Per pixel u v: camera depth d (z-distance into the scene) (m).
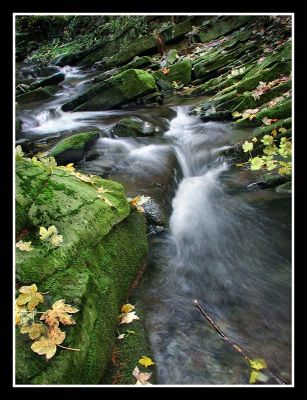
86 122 8.95
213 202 5.03
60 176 3.70
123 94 9.75
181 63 11.41
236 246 4.08
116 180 5.35
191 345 2.82
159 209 4.55
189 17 14.97
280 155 5.36
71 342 2.31
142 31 16.91
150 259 3.88
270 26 11.34
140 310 3.16
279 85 7.21
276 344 2.78
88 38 20.02
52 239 2.84
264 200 4.73
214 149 6.37
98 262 3.08
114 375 2.52
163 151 6.47
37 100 12.25
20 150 3.41
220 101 7.96
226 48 11.65
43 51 21.30
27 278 2.56
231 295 3.34
